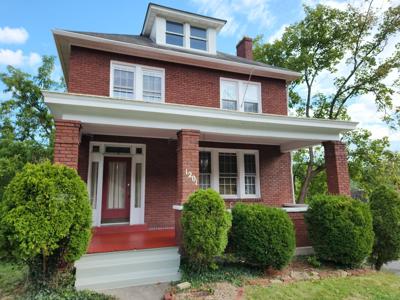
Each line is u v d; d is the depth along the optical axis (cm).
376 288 515
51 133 1471
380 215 694
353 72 1658
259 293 471
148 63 894
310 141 921
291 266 630
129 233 761
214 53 1078
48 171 448
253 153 1041
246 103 1035
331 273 592
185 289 482
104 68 832
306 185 1745
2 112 1423
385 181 1482
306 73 1789
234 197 977
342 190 809
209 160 981
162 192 869
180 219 588
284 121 765
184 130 668
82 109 584
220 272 557
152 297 455
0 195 1112
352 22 1600
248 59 1275
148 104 616
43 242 405
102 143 818
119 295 462
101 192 797
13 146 1277
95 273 503
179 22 1060
